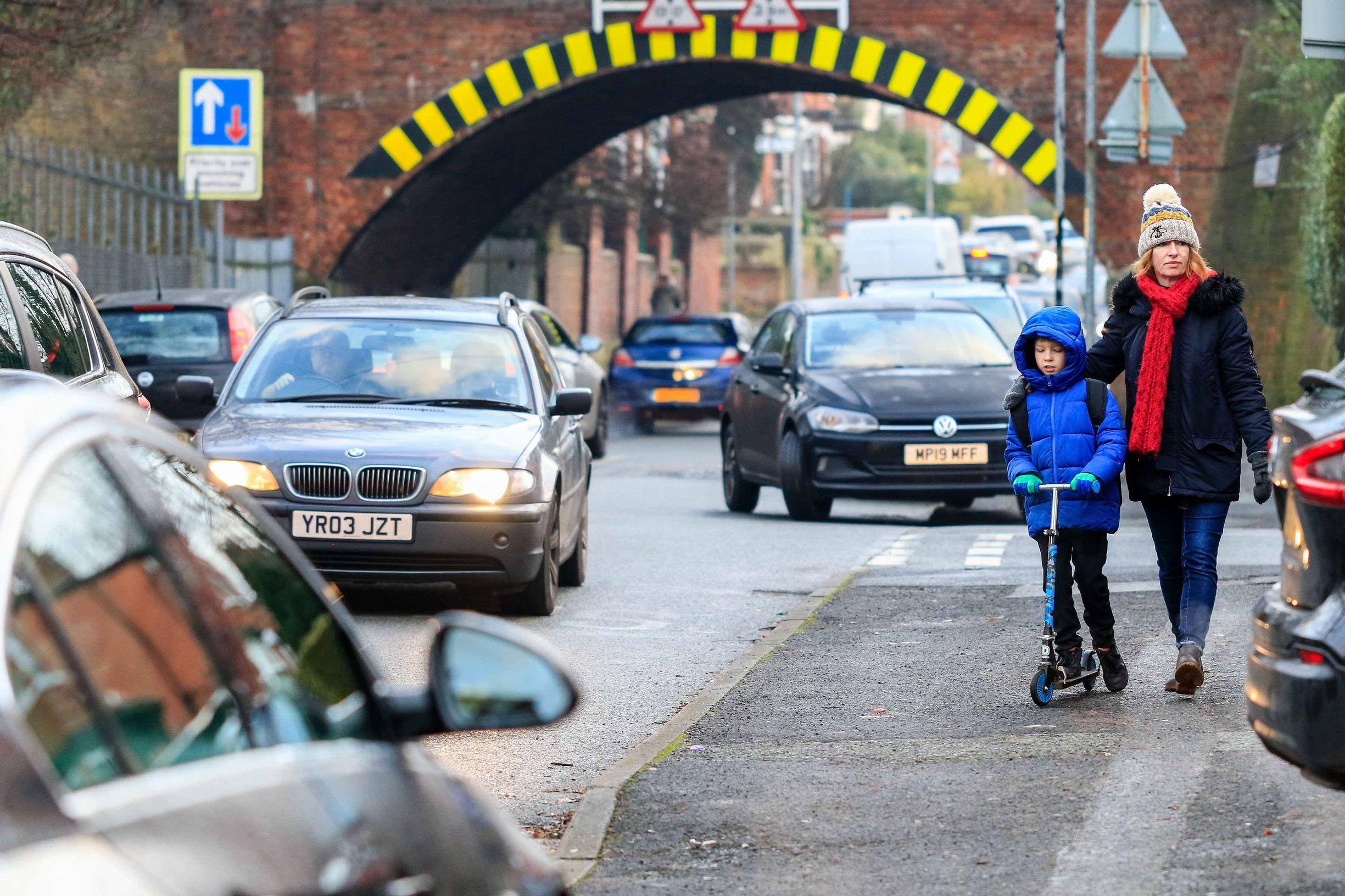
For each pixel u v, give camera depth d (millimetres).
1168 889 18281
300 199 109125
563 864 19938
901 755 24625
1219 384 26969
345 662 10492
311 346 40625
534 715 10648
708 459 85812
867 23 102812
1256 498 26672
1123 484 67625
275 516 35594
